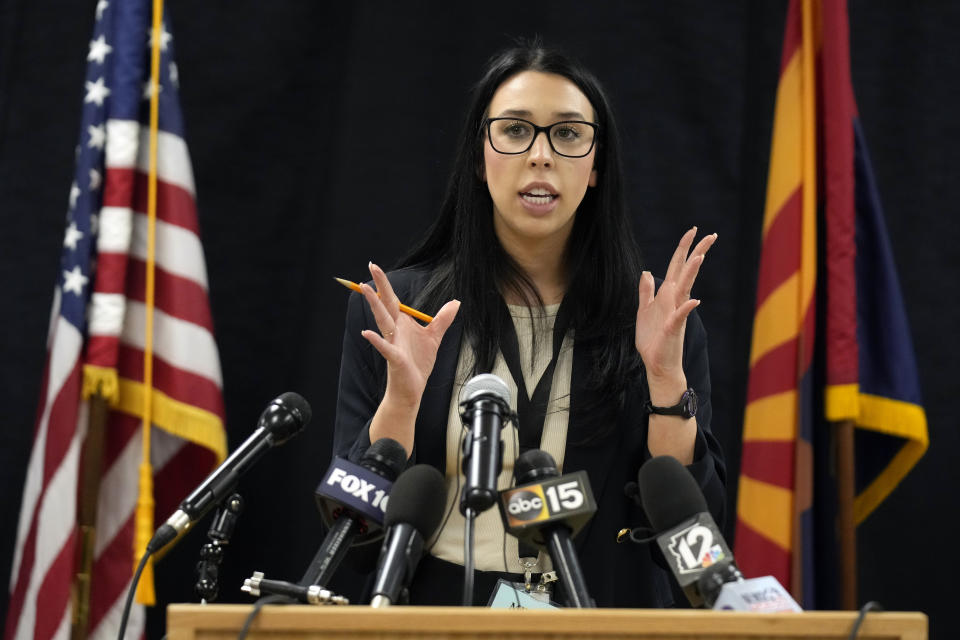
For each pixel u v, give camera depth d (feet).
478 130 24.06
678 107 43.88
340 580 40.22
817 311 37.76
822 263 37.96
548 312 23.50
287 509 41.27
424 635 13.12
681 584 15.70
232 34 43.65
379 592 15.14
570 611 13.20
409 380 19.45
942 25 43.73
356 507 16.96
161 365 37.81
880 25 43.93
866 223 37.60
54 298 41.81
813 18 38.50
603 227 23.91
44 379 37.86
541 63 23.70
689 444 20.62
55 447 35.70
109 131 37.88
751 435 36.70
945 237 43.01
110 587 36.76
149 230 37.70
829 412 35.40
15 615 36.06
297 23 43.80
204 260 40.34
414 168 43.21
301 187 43.32
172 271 38.19
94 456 36.19
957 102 43.45
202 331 38.09
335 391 41.88
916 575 41.34
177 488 38.93
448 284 23.59
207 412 37.47
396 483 16.35
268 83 43.52
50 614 34.63
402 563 15.51
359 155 43.24
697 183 43.50
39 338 41.75
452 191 24.84
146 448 36.42
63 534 35.14
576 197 23.00
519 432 22.08
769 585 14.78
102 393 36.29
